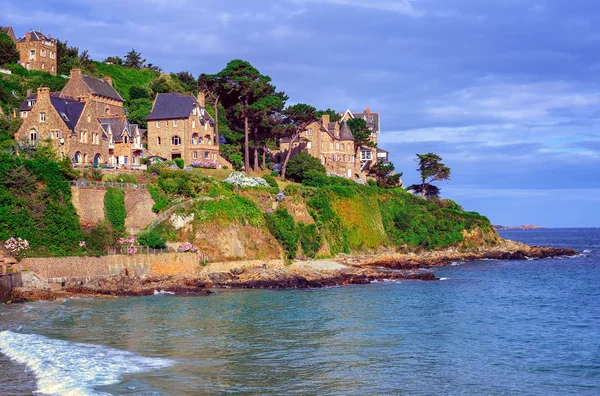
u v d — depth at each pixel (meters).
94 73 148.88
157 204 89.38
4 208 72.38
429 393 34.16
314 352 43.09
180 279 78.06
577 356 42.88
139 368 37.81
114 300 66.81
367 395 33.59
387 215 133.00
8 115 106.00
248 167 126.75
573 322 56.53
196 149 117.69
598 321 57.12
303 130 135.88
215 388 34.28
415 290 78.62
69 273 71.56
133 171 95.19
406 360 41.25
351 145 151.62
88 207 82.44
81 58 153.12
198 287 75.50
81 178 85.50
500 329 52.69
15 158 77.06
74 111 98.56
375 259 110.25
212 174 110.69
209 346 44.44
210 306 63.38
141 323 53.03
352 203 122.62
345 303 66.50
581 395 34.06
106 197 84.50
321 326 52.84
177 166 108.25
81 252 76.12
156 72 170.38
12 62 129.88
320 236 108.94
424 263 114.12
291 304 65.50
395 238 130.75
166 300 67.44
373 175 157.62
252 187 104.56
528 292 78.12
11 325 51.12
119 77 156.50
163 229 87.25
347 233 117.62
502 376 37.62
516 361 41.38
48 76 129.00
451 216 144.88
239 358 40.97
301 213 108.94
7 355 40.31
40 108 94.69
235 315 57.94
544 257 139.25
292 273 85.88
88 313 57.91
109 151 105.38
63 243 75.94
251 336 48.19
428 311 61.91
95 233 79.12
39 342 44.38
